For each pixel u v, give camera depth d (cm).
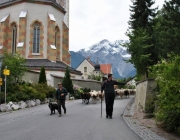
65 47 4128
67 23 4972
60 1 4866
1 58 1956
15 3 3816
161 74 918
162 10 3225
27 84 2314
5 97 1719
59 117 1300
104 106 1950
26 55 3722
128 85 5997
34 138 778
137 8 3403
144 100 1477
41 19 3812
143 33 2955
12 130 933
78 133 852
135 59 2961
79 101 2552
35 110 1686
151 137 798
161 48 2600
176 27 2370
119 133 856
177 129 877
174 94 849
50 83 3072
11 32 3822
